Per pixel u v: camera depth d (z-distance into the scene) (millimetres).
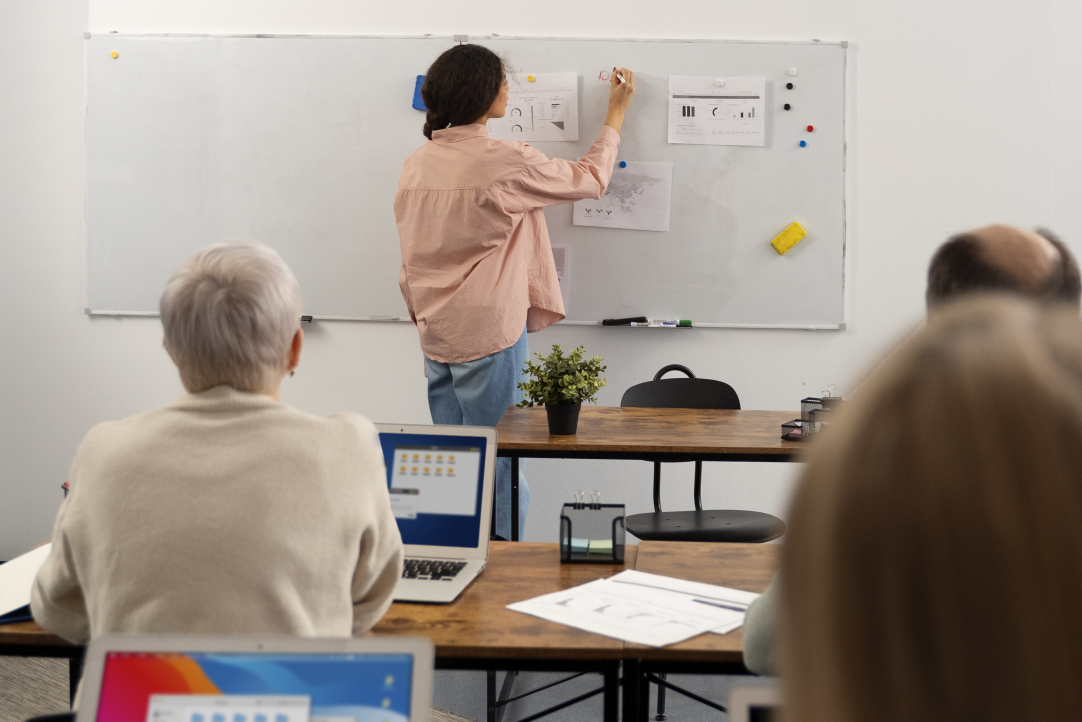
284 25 3684
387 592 1352
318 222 3729
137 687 879
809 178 3668
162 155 3727
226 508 1150
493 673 2561
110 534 1160
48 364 3832
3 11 3707
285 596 1147
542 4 3650
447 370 3285
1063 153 3633
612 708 1388
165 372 3822
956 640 194
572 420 2670
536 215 3355
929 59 3625
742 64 3641
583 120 3666
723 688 2908
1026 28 3600
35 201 3768
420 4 3664
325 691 875
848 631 204
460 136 3119
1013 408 205
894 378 226
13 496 3883
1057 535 192
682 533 2865
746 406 3756
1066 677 187
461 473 1788
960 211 3666
